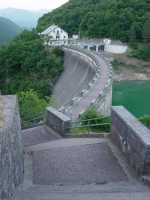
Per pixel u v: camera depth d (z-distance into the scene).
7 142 9.24
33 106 36.25
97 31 110.75
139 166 11.24
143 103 65.44
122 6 114.69
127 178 11.47
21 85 82.38
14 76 88.19
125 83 85.88
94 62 60.34
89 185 10.82
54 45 101.56
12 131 10.56
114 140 15.09
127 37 104.44
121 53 101.12
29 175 12.26
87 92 36.88
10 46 91.12
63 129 19.92
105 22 109.44
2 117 10.99
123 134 13.43
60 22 126.12
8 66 88.62
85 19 116.81
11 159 9.53
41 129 22.36
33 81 81.75
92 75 57.88
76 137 18.95
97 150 14.48
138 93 75.00
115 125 14.80
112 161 13.14
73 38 119.00
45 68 81.62
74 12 126.50
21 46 90.12
